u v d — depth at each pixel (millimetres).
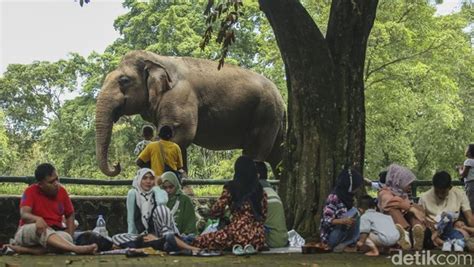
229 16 9328
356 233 8430
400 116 21375
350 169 8797
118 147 28188
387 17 20891
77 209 11312
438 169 25750
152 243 8312
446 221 8852
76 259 7668
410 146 23359
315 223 9625
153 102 13047
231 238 8258
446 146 24734
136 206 8727
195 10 28703
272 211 8742
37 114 34812
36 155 32375
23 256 7945
